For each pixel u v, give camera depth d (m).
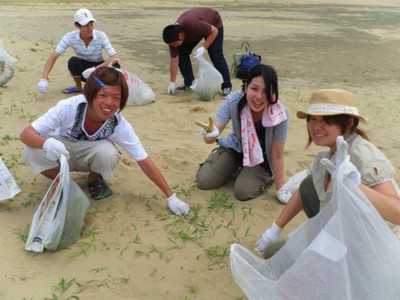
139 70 7.52
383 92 6.86
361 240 1.77
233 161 3.59
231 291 2.45
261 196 3.53
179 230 3.00
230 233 3.00
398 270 1.80
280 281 1.88
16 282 2.45
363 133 2.15
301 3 19.44
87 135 3.07
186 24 5.77
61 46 5.79
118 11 14.35
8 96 5.71
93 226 2.99
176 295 2.40
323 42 10.86
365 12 17.45
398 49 10.38
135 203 3.31
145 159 3.11
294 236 2.08
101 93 2.76
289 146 4.64
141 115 5.36
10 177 3.15
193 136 4.78
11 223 2.98
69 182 2.67
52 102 5.62
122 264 2.63
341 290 1.78
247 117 3.30
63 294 2.37
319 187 2.32
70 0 15.80
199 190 3.58
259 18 14.38
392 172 2.04
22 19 11.70
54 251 2.71
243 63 6.78
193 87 6.05
